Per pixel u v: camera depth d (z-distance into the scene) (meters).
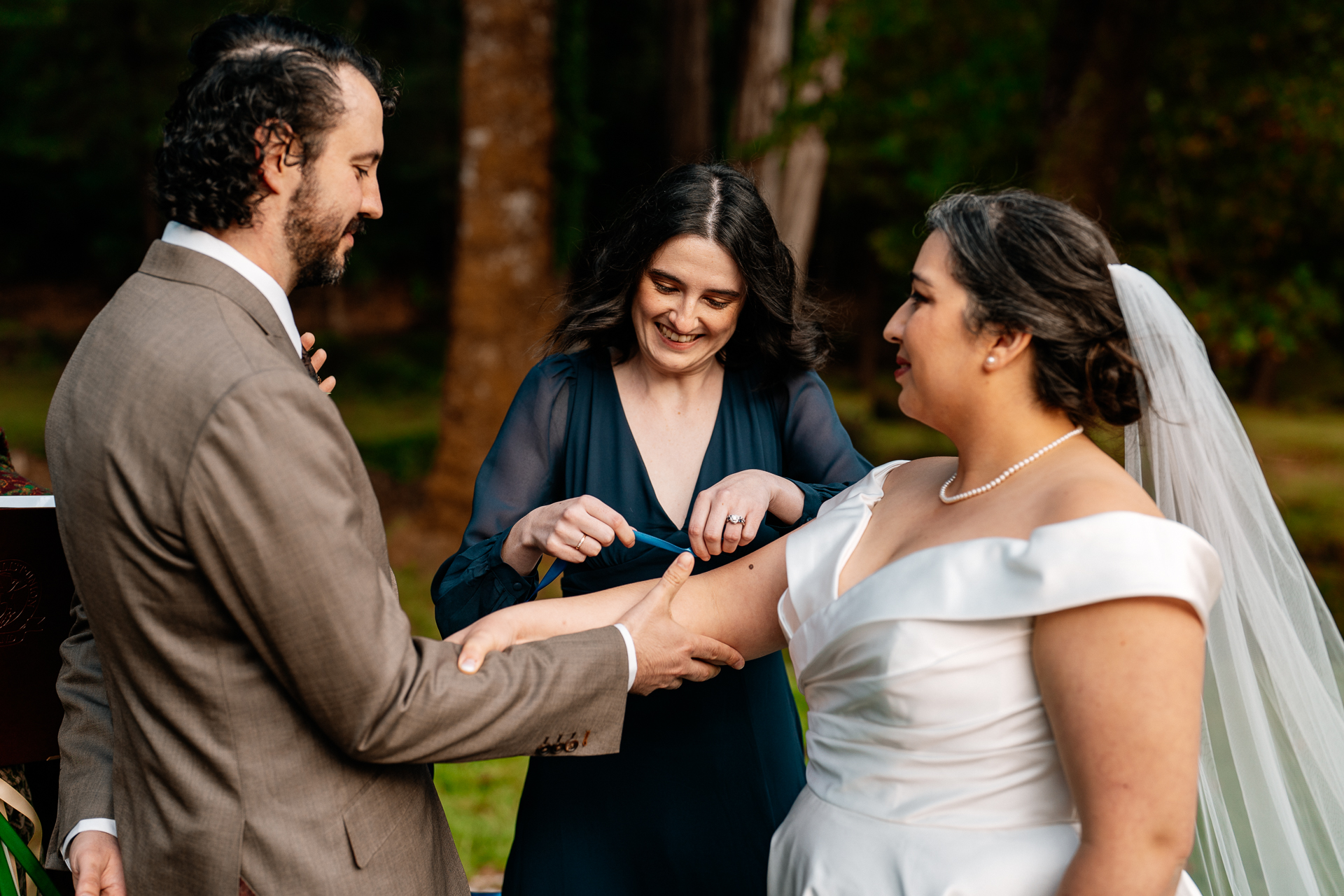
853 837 1.25
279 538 1.19
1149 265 6.96
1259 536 1.38
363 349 18.78
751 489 1.64
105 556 1.25
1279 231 7.15
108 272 20.36
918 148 8.72
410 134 17.42
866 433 12.12
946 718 1.19
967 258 1.23
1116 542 1.09
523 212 6.62
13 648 1.54
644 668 1.46
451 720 1.28
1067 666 1.10
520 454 1.83
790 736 1.88
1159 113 6.98
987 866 1.16
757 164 8.39
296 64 1.29
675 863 1.74
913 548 1.28
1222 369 8.45
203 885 1.29
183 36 14.52
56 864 1.51
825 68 8.38
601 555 1.78
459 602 1.70
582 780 1.76
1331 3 6.48
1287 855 1.36
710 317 1.70
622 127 17.38
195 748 1.29
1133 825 1.05
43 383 14.14
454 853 1.52
